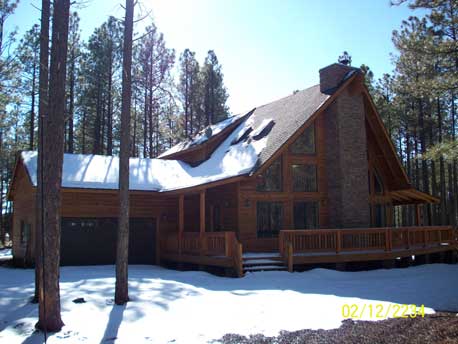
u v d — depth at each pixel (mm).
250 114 27750
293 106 23266
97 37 34531
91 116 36250
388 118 37000
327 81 21672
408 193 24375
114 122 37719
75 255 20312
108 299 10555
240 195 19312
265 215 19875
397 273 17312
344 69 21703
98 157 23703
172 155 27141
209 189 21859
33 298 10430
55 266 8352
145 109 33750
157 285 12555
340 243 17719
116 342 7617
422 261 21406
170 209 22328
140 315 9266
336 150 20828
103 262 20828
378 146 23531
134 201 21594
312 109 20516
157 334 8047
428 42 17891
